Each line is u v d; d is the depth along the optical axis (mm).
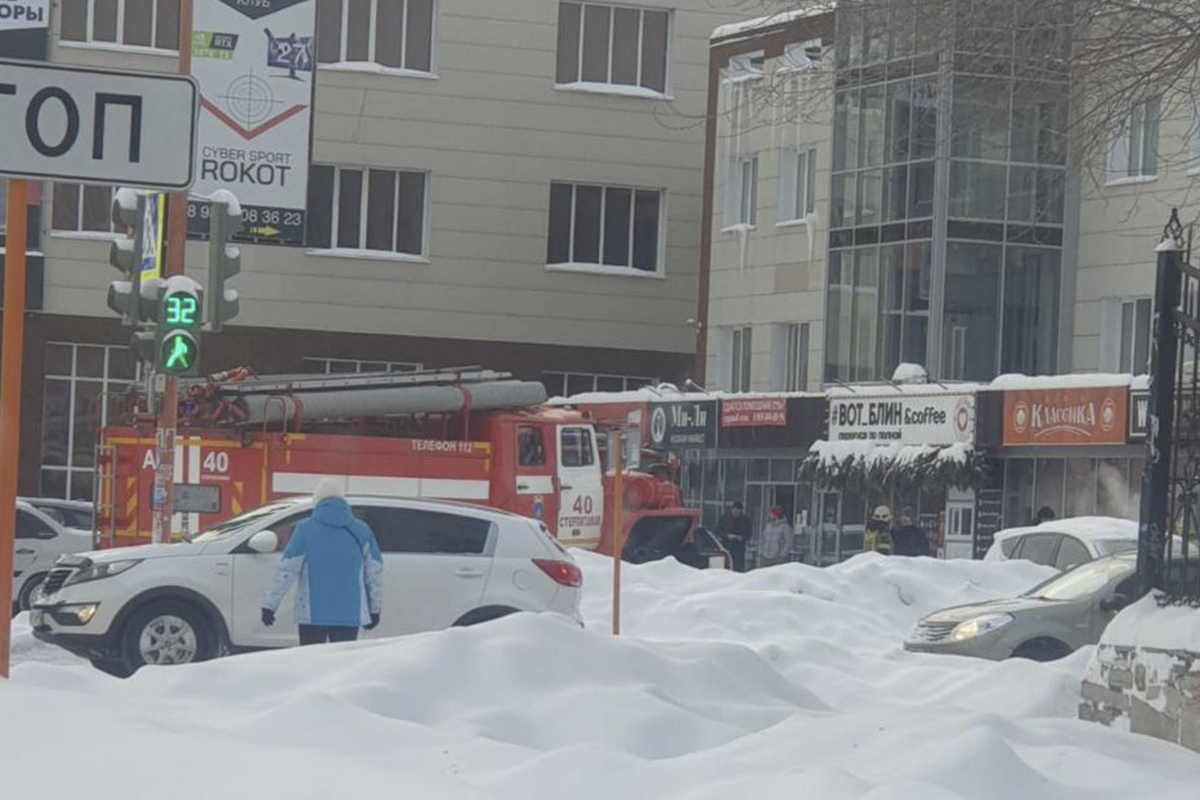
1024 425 42094
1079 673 16875
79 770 8281
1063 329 45531
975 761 9508
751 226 52719
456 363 57500
